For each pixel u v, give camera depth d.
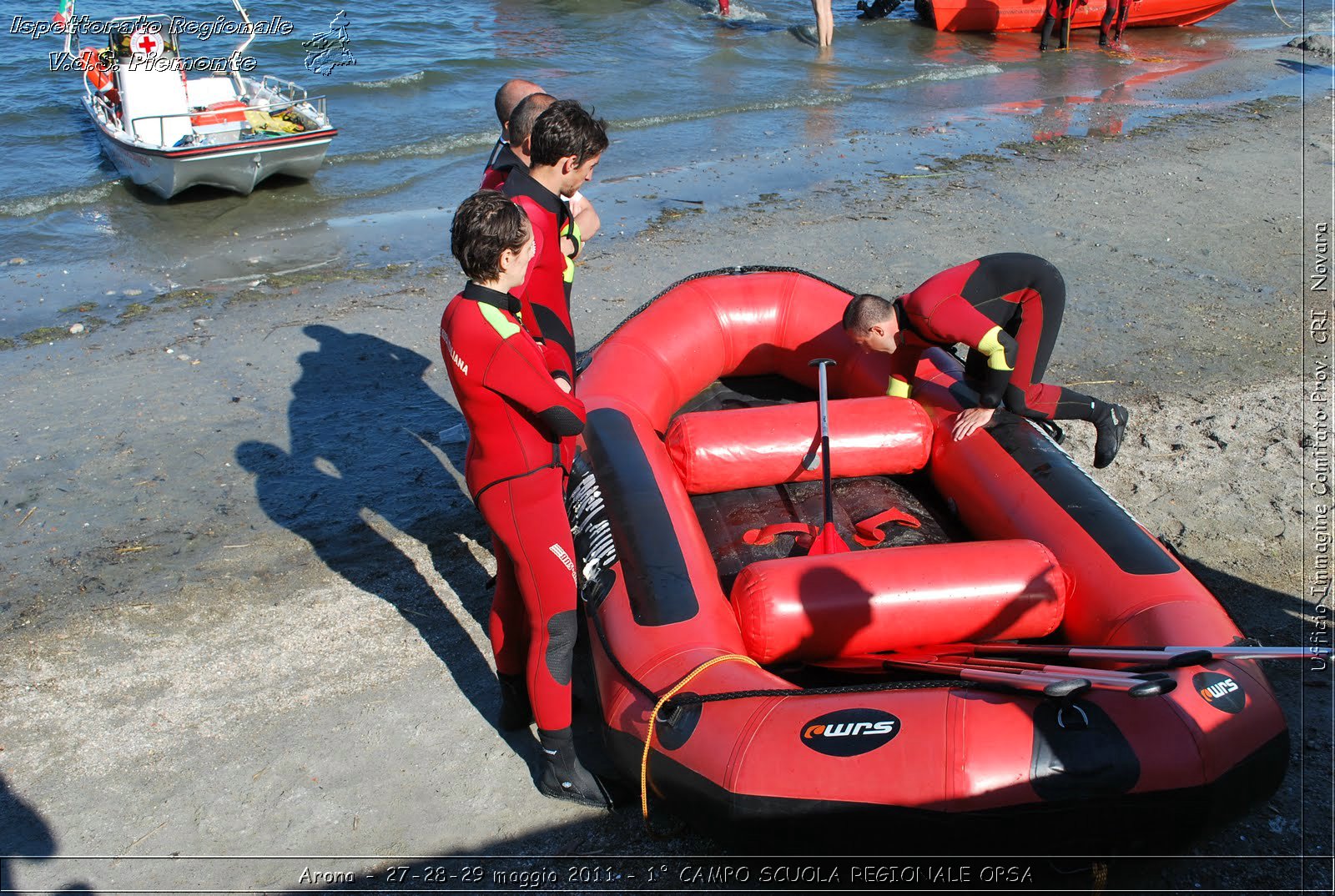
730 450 4.09
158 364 6.58
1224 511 4.90
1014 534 3.80
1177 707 2.77
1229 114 13.05
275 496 5.16
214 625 4.24
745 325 5.05
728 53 16.16
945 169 10.70
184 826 3.27
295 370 6.49
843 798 2.71
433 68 14.13
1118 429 4.54
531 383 2.86
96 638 4.16
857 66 15.78
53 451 5.55
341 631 4.20
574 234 3.80
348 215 9.54
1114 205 9.42
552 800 3.36
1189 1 18.70
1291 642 3.97
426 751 3.58
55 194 9.65
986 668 3.05
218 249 8.68
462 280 8.04
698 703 2.98
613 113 12.81
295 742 3.62
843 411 4.24
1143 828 2.69
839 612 3.25
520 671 3.56
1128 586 3.34
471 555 4.70
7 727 3.70
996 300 4.09
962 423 4.18
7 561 4.65
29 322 7.17
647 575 3.44
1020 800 2.64
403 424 5.88
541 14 17.67
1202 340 6.73
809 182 10.27
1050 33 17.02
